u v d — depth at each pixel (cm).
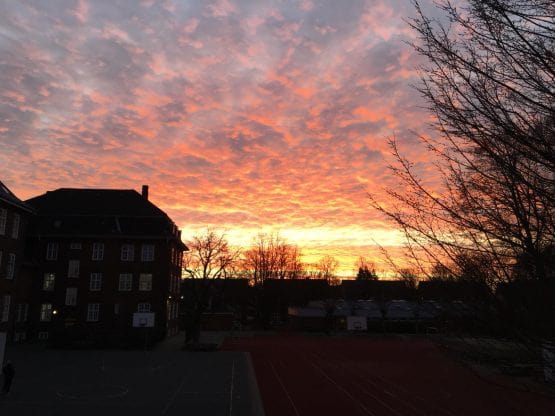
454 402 2366
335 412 2166
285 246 9500
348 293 9644
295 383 2934
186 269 5106
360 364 3884
